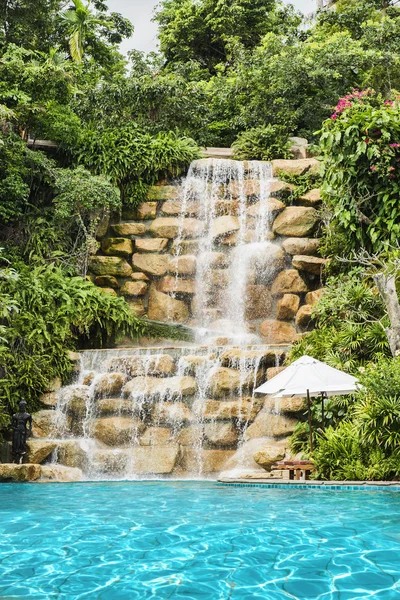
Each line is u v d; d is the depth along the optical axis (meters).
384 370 10.84
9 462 13.38
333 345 14.00
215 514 7.66
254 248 19.22
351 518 7.12
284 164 21.83
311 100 26.81
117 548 5.96
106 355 15.84
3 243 19.45
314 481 10.12
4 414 13.91
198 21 37.34
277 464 11.17
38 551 5.89
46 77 21.50
